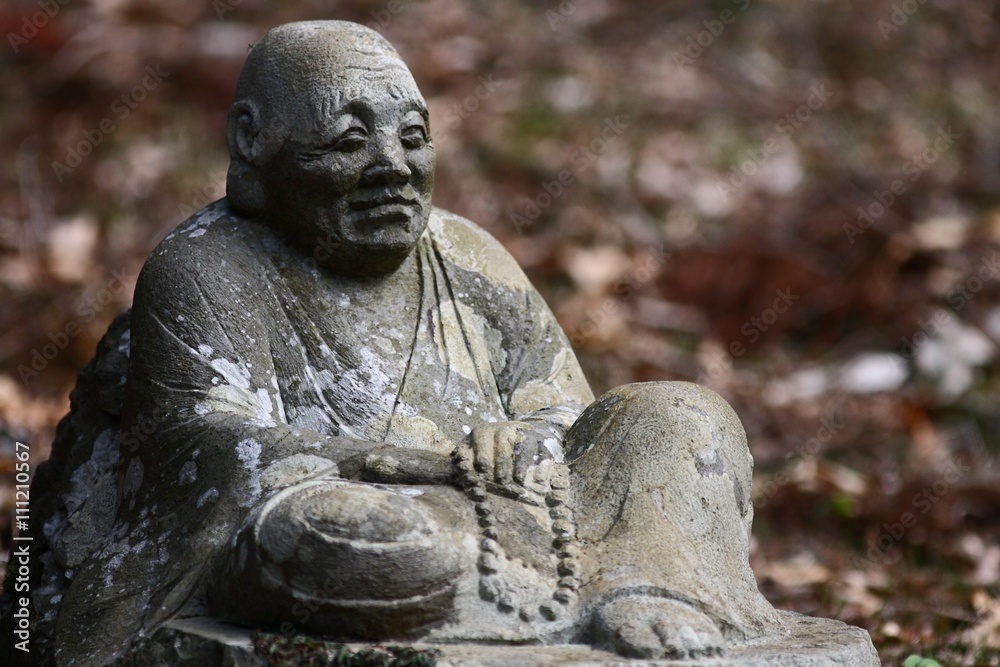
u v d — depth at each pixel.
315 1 14.06
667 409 5.03
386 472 4.91
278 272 5.55
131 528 5.16
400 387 5.53
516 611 4.54
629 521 4.79
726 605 4.66
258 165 5.54
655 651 4.36
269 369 5.36
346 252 5.52
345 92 5.43
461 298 5.85
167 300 5.31
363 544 4.37
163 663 4.59
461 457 4.90
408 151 5.55
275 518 4.45
